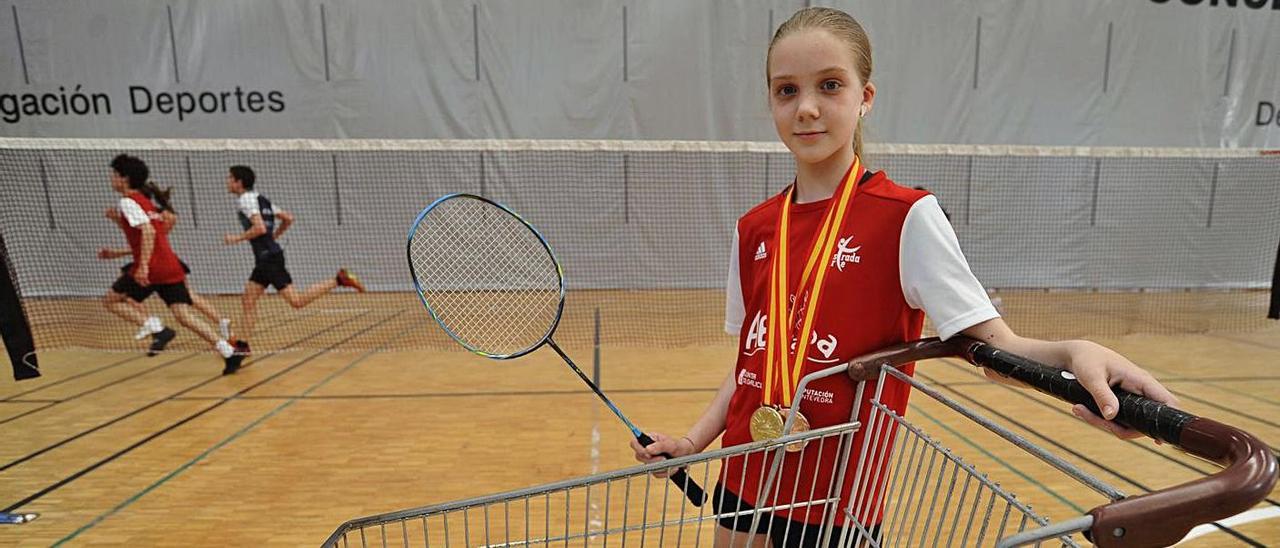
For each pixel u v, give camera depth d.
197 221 7.67
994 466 2.78
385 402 3.78
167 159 7.50
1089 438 3.14
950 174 7.82
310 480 2.76
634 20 7.42
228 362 4.43
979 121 7.56
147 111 7.32
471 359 4.84
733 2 7.43
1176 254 8.08
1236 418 3.45
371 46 7.32
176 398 3.87
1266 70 7.63
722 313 6.71
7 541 2.30
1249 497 0.51
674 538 2.24
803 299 1.17
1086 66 7.54
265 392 4.00
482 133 7.50
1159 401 0.66
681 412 3.59
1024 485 2.61
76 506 2.55
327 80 7.36
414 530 2.35
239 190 5.18
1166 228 8.02
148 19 7.19
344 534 1.07
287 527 2.39
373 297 7.71
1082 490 2.58
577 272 8.05
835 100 1.06
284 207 7.77
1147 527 0.55
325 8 7.24
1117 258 8.08
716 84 7.57
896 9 7.36
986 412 3.52
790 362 1.17
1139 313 6.66
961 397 3.79
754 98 7.61
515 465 2.89
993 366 0.90
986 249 8.01
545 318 1.61
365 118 7.43
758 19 7.47
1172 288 8.11
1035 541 0.58
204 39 7.25
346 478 2.78
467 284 1.63
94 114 7.31
